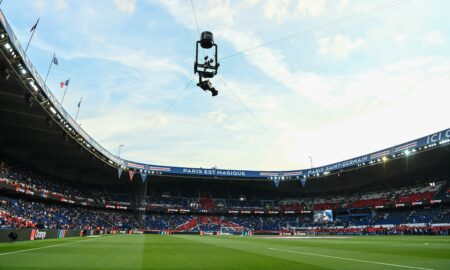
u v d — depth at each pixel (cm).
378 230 7431
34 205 5612
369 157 7469
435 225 6556
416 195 7644
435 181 7838
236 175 9138
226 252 2056
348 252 2078
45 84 3734
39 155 6347
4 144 5412
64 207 6888
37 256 1570
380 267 1284
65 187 7088
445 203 7044
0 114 4400
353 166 7956
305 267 1277
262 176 9250
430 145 6250
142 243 3064
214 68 1496
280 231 8619
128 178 8644
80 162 7025
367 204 8531
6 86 3609
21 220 4262
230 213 9812
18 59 3038
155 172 8362
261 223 9581
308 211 9662
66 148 6000
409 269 1225
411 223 7150
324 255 1844
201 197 10088
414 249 2359
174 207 8962
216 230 8825
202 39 1488
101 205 7694
